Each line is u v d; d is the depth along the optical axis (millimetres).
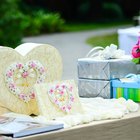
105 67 3465
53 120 2949
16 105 3113
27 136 2639
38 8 23812
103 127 2855
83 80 3574
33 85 3123
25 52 3164
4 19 14844
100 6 26781
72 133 2740
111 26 22406
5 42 13125
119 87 3439
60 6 26641
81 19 26859
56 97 3051
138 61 3598
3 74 3062
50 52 3250
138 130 3010
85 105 3234
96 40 15094
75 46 13477
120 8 27844
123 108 3111
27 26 18250
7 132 2635
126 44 5973
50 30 19422
